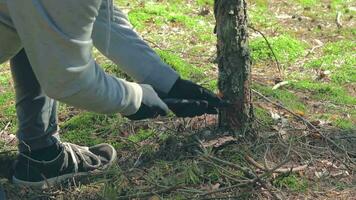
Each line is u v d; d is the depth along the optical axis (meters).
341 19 3.75
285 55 3.12
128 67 1.72
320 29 3.55
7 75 2.85
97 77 1.44
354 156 2.17
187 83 1.75
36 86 1.93
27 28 1.35
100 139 2.29
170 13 3.59
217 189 1.92
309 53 3.18
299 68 3.00
